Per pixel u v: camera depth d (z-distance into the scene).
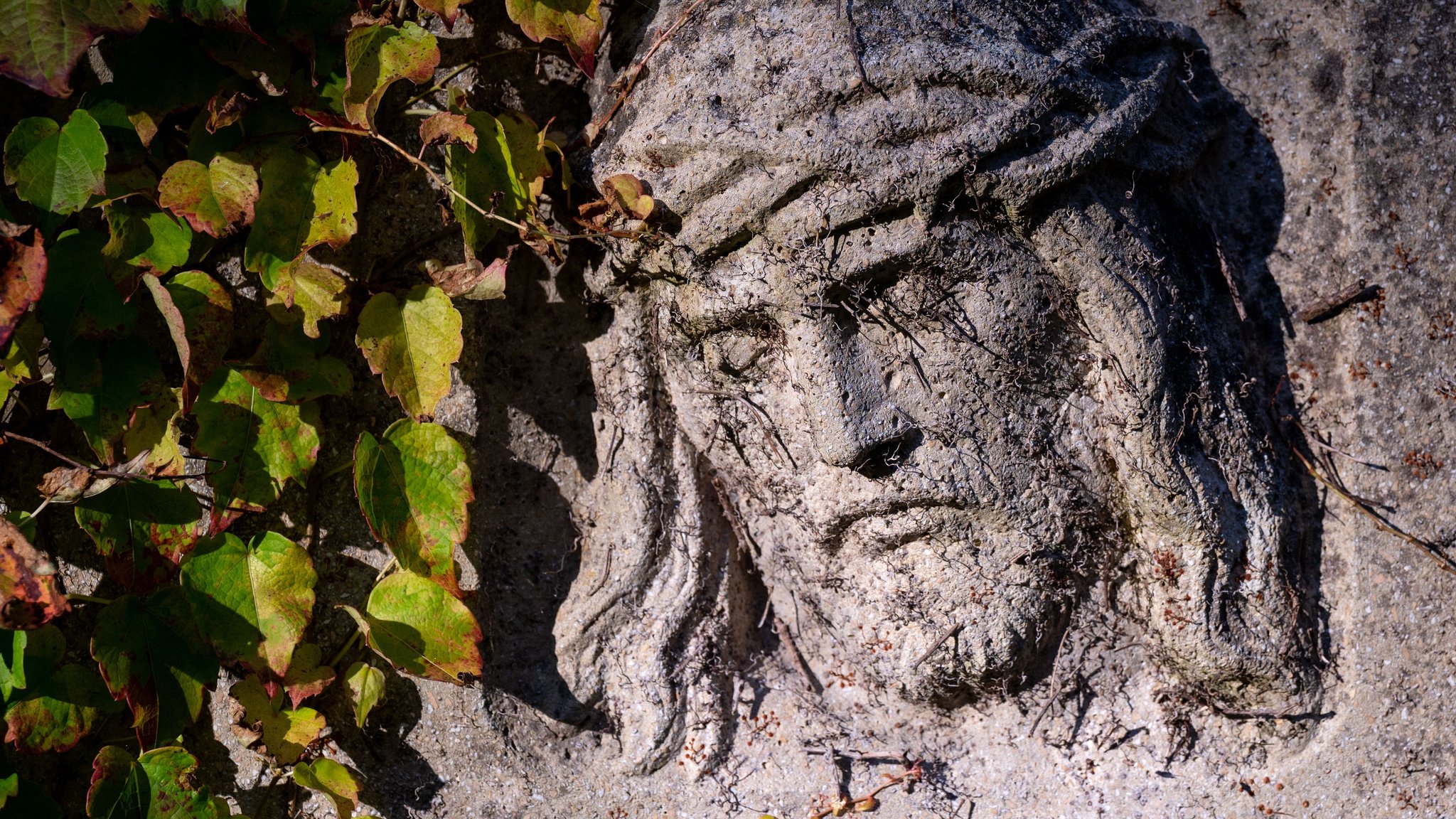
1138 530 1.53
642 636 1.57
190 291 1.52
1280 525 1.53
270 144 1.52
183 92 1.51
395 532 1.53
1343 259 1.54
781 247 1.50
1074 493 1.52
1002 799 1.55
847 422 1.51
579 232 1.54
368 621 1.53
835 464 1.51
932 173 1.48
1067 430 1.52
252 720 1.54
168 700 1.53
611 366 1.56
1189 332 1.52
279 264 1.52
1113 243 1.50
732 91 1.50
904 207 1.49
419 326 1.52
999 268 1.50
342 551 1.56
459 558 1.56
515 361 1.56
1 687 1.52
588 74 1.53
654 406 1.56
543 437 1.57
